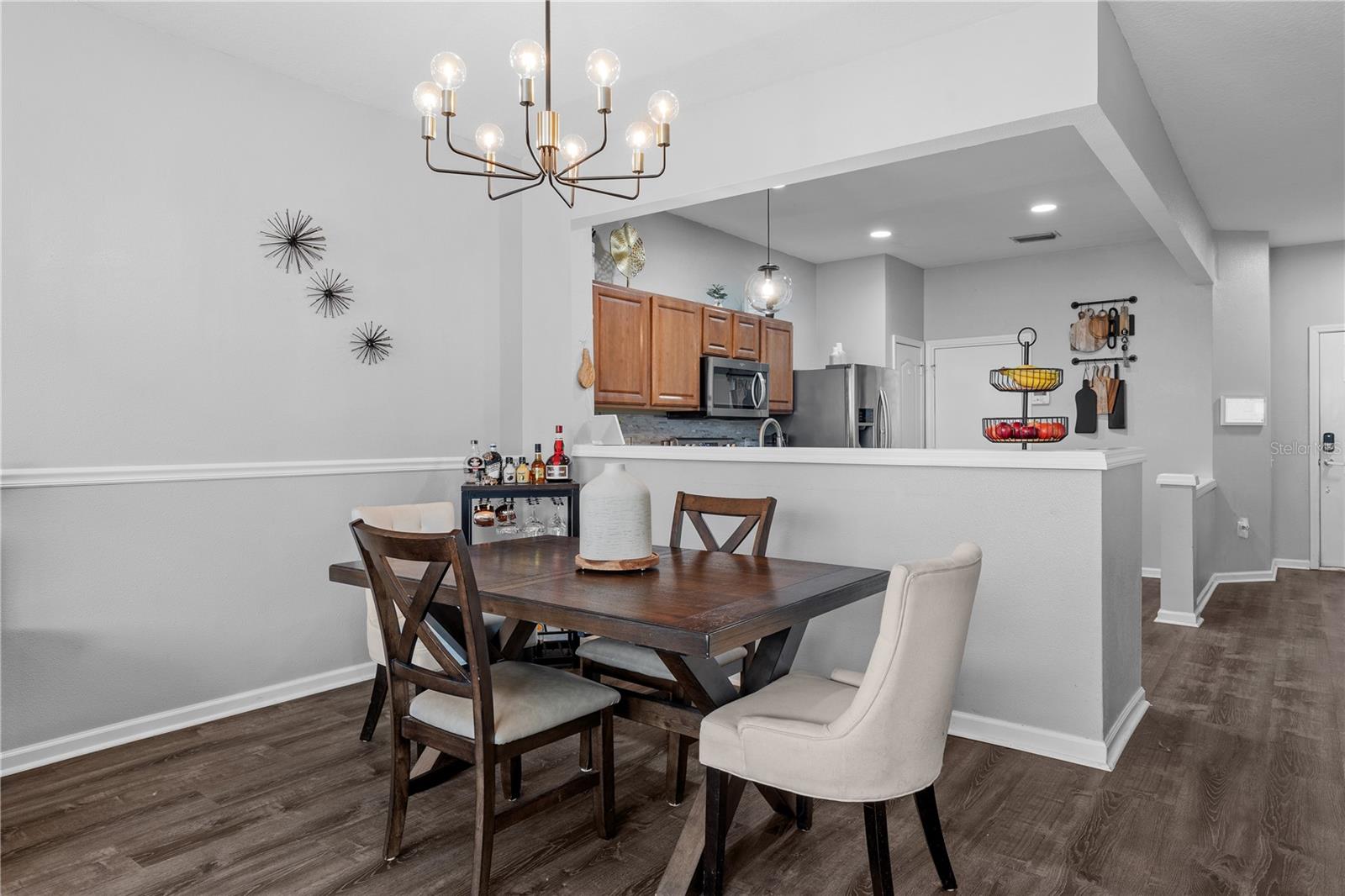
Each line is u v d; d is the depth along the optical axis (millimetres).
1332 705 3201
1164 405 6152
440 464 3844
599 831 2172
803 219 5562
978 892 1916
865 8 2703
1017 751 2756
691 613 1812
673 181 3631
